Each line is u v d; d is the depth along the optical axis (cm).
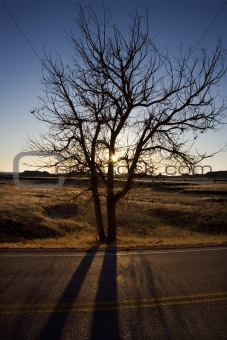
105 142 1623
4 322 582
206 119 1554
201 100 1542
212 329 568
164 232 2695
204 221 2969
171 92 1538
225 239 1620
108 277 839
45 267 912
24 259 995
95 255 1072
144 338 536
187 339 534
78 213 3206
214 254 1111
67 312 627
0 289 736
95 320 596
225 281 818
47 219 2577
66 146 1612
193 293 734
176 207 3584
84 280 811
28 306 649
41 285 767
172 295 720
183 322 593
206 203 4097
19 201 3428
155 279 830
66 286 766
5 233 2153
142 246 1240
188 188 6353
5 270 876
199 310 644
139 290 749
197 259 1038
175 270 912
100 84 1548
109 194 1694
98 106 1562
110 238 1675
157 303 676
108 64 1531
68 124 1566
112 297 704
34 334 543
